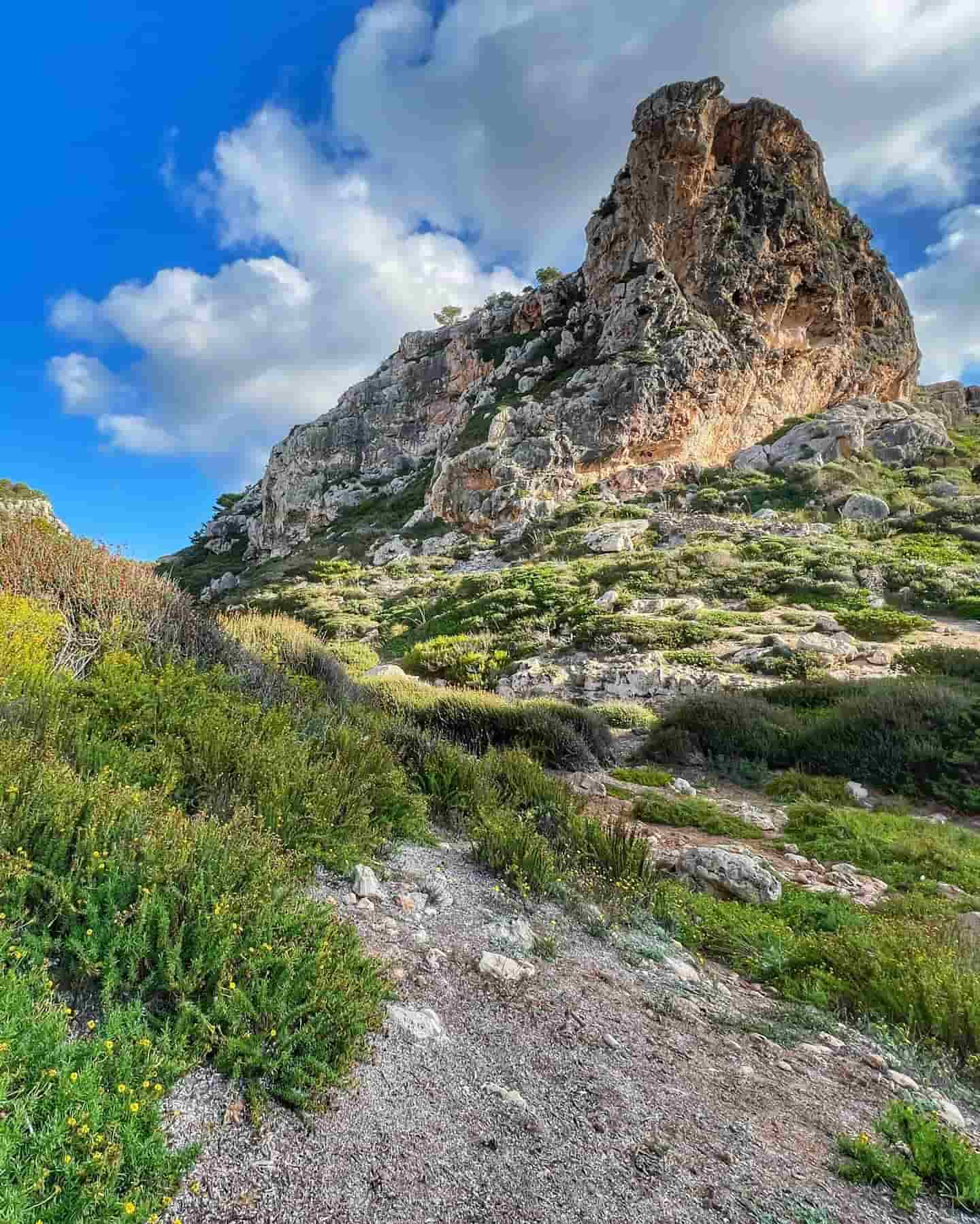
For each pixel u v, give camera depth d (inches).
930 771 367.2
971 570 1005.2
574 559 1376.7
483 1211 64.9
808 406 2295.8
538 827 219.8
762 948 166.9
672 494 1798.7
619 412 1914.4
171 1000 81.4
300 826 144.6
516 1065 92.0
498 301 3708.2
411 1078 83.1
